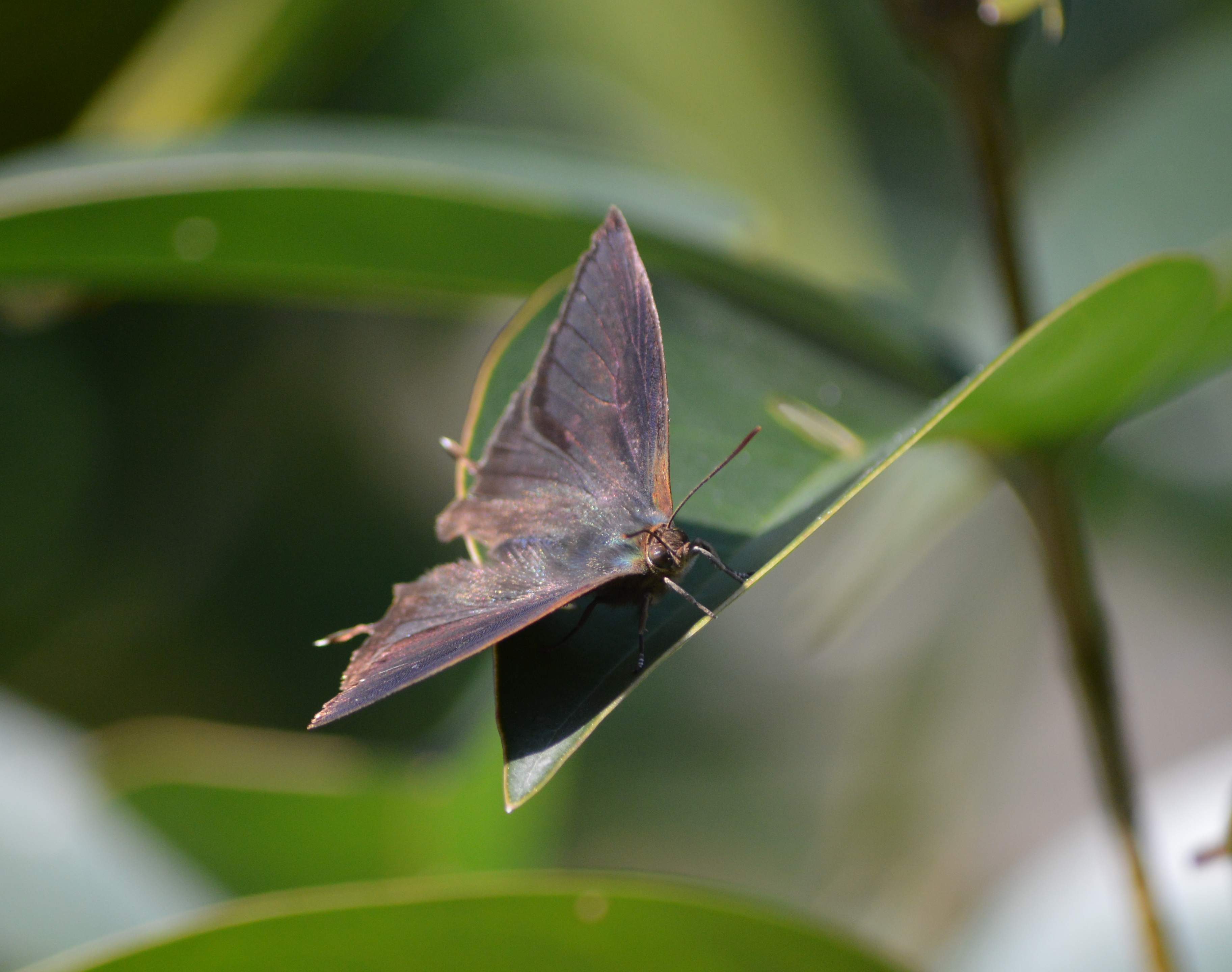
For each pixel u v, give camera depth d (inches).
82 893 18.8
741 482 17.3
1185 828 19.1
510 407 17.3
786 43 21.9
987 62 17.4
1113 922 18.8
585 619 17.0
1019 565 22.0
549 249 18.0
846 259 20.5
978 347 19.1
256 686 22.9
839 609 18.5
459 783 18.9
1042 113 20.9
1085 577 17.6
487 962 17.4
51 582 23.1
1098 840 19.1
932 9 17.4
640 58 22.2
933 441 17.4
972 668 22.6
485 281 18.2
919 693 23.1
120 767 18.9
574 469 17.3
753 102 21.9
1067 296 19.3
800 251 20.6
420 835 19.0
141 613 23.1
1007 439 17.5
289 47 19.8
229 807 18.9
